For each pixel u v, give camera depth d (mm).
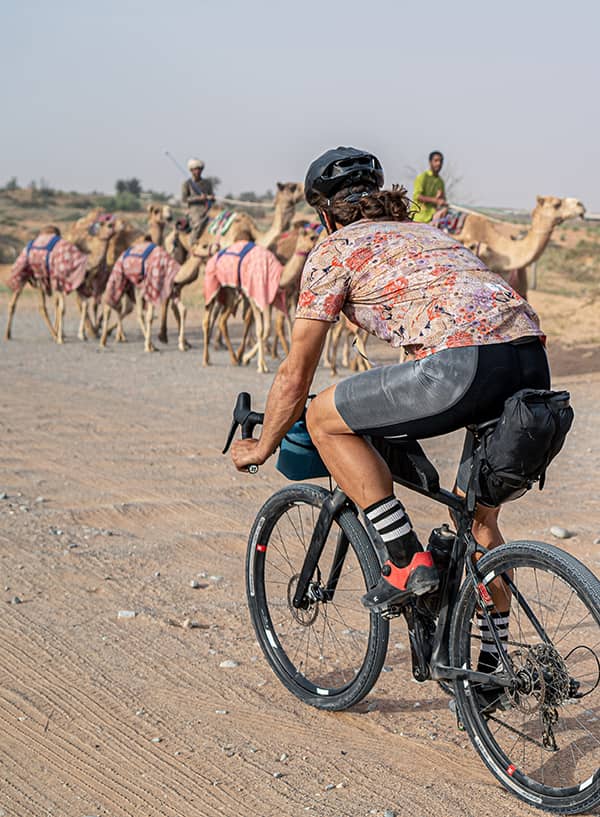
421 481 7992
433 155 35312
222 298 36250
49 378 31172
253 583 10008
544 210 33969
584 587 7035
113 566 13125
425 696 9531
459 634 8008
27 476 17828
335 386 8023
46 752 8406
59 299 43500
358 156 8367
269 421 8336
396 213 8133
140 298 42125
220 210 46594
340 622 11094
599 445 21031
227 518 15477
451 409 7359
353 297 7863
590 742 8336
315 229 35062
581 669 9602
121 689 9602
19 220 188250
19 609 11586
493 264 34969
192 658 10344
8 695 9430
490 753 7914
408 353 7809
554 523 15023
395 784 7922
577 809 7301
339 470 8062
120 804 7641
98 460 19219
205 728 8859
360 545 8680
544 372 7590
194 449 20344
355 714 9172
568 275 73875
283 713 9180
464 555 8000
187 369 34594
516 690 7539
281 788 7863
